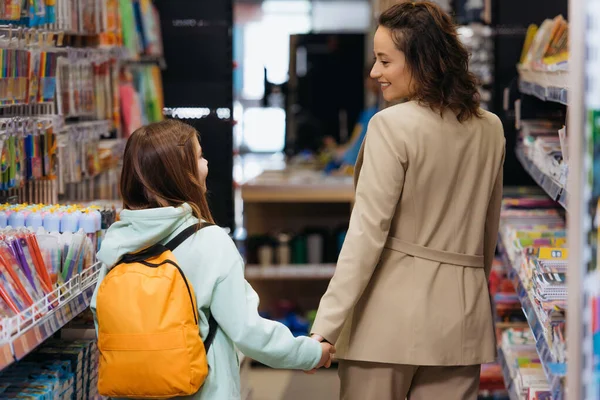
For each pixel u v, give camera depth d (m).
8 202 4.28
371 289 3.55
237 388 3.04
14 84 3.75
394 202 3.44
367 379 3.59
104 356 2.85
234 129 7.28
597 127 2.11
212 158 7.18
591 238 2.13
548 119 5.49
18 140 3.87
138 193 3.03
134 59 6.24
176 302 2.81
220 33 7.09
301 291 8.47
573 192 2.16
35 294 3.11
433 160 3.46
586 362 2.13
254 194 7.83
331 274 7.91
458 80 3.50
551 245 4.20
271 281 8.46
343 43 10.77
